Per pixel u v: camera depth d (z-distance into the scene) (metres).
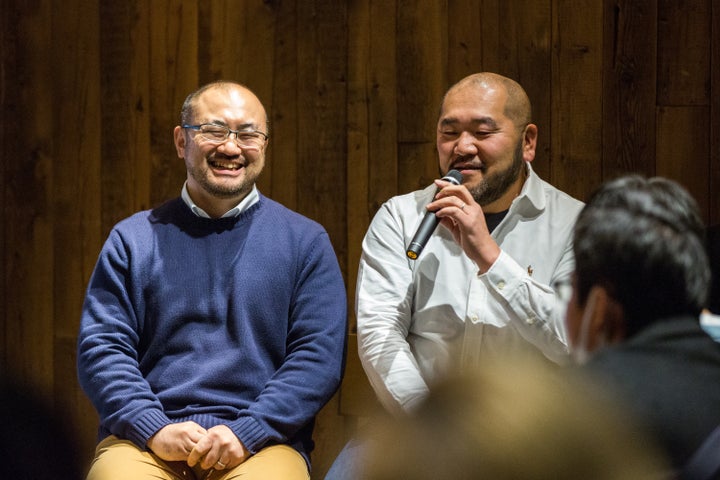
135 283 4.19
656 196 2.00
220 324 4.18
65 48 6.29
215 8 6.09
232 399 4.08
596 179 5.78
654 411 1.79
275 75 6.06
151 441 3.84
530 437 1.10
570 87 5.76
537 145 5.81
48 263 6.39
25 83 6.35
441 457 1.08
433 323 4.15
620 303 1.96
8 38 6.34
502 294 3.78
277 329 4.22
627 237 1.94
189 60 6.14
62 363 6.39
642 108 5.72
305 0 6.00
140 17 6.18
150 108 6.20
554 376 1.69
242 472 3.81
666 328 1.93
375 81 5.94
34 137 6.36
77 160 6.32
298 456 4.01
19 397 1.42
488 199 4.15
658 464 1.63
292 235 4.36
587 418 1.17
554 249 4.15
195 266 4.23
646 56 5.70
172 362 4.14
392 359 3.96
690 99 5.71
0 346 6.48
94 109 6.28
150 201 6.25
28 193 6.39
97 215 6.32
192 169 4.30
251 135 4.33
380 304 4.16
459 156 4.12
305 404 4.03
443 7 5.84
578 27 5.74
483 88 4.13
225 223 4.32
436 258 4.19
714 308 3.95
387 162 5.95
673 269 1.92
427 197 4.34
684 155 5.72
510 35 5.79
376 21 5.91
